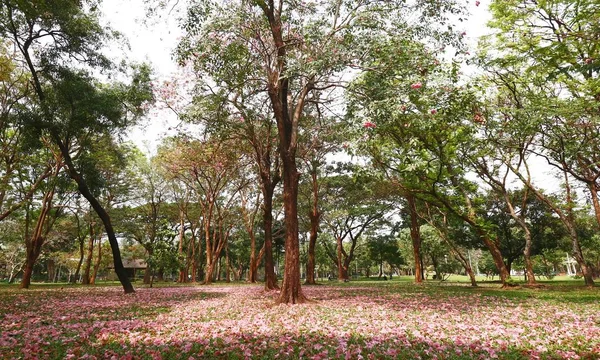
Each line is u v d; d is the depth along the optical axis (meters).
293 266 12.02
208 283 32.16
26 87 19.53
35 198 28.56
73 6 15.04
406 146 13.23
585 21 11.25
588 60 10.34
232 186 33.28
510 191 28.33
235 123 16.84
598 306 10.69
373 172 11.30
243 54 12.70
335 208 33.03
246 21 12.37
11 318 9.12
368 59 10.73
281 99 12.89
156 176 35.44
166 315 9.66
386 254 46.25
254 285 28.58
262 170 19.50
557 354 5.34
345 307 10.67
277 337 6.50
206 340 6.21
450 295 15.19
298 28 12.59
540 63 13.80
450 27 11.28
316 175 28.52
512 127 15.09
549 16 12.72
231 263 57.44
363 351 5.50
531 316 8.91
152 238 37.78
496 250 20.59
